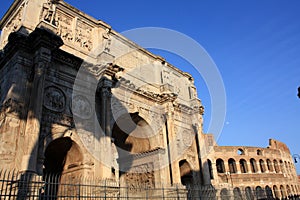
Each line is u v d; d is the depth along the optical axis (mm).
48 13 20531
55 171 22016
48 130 18625
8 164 16031
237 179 53719
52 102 19578
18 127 17156
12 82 17984
